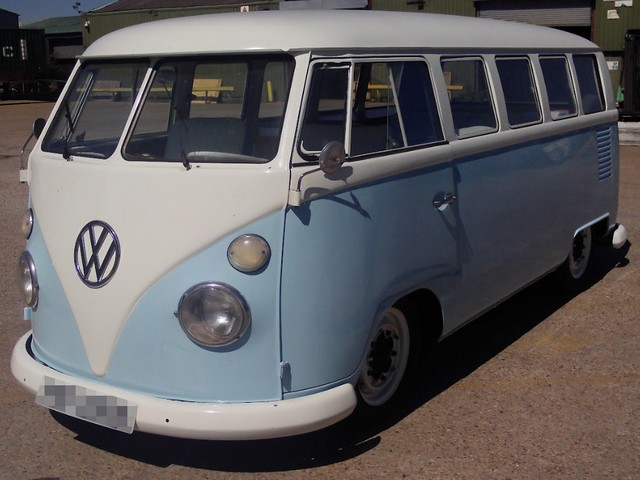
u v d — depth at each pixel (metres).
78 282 3.86
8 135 19.52
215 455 4.17
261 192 3.58
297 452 4.18
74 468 4.06
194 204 3.63
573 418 4.54
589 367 5.27
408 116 4.32
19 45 33.94
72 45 48.28
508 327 6.05
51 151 4.35
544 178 5.70
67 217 3.97
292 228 3.62
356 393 4.18
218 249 3.60
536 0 22.38
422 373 5.20
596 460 4.07
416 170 4.27
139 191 3.75
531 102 5.61
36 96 34.72
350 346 3.89
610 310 6.38
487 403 4.74
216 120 3.90
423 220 4.34
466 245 4.77
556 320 6.18
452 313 4.74
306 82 3.72
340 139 3.87
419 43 4.45
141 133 4.01
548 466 4.02
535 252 5.71
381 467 4.02
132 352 3.71
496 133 5.03
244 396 3.64
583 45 6.62
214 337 3.58
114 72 4.25
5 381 5.12
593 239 7.22
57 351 4.01
